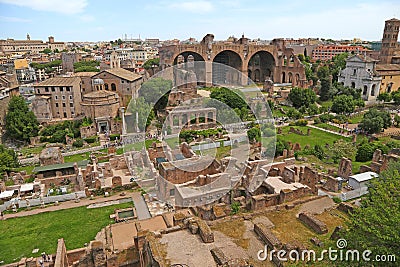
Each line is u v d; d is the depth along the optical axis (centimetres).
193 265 1923
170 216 3925
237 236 2341
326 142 7862
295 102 11625
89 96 9050
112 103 9156
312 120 10256
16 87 12325
